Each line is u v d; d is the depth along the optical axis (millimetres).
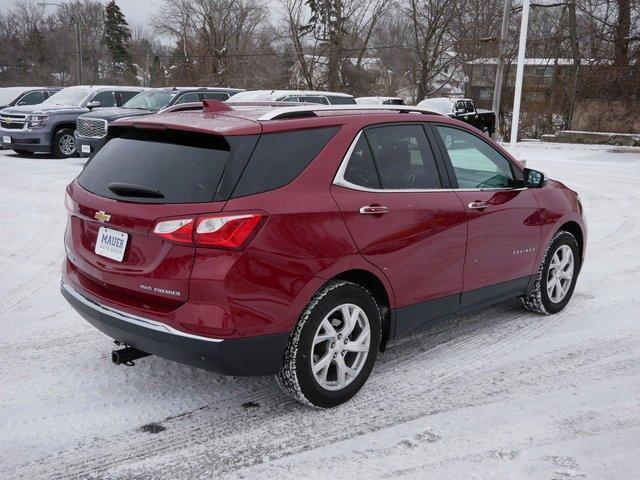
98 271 3434
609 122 31359
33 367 4121
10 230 8297
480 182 4516
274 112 3504
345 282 3504
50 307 5336
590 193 13156
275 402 3711
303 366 3373
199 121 3451
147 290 3203
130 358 3619
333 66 48656
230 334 3088
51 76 71625
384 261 3682
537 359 4395
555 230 5113
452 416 3561
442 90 50656
